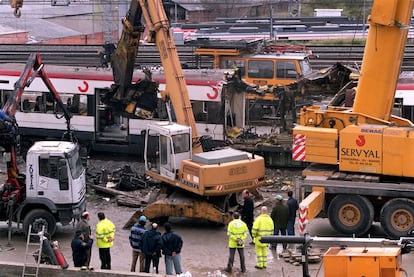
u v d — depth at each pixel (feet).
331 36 325.62
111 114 182.19
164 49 149.28
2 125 130.21
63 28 437.17
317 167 132.46
